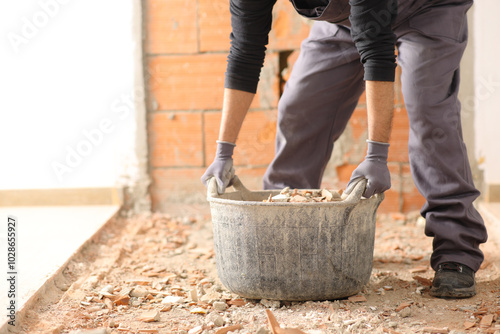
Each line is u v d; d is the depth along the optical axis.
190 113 3.30
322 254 1.63
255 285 1.68
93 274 2.10
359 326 1.53
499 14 3.10
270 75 3.25
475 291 1.82
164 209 3.38
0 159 3.37
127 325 1.59
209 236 2.88
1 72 3.30
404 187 3.24
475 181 3.21
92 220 2.96
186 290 1.94
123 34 3.26
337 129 2.21
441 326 1.54
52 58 3.29
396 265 2.26
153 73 3.29
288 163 2.21
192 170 3.34
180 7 3.24
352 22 1.59
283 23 3.22
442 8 1.83
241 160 3.31
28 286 1.80
